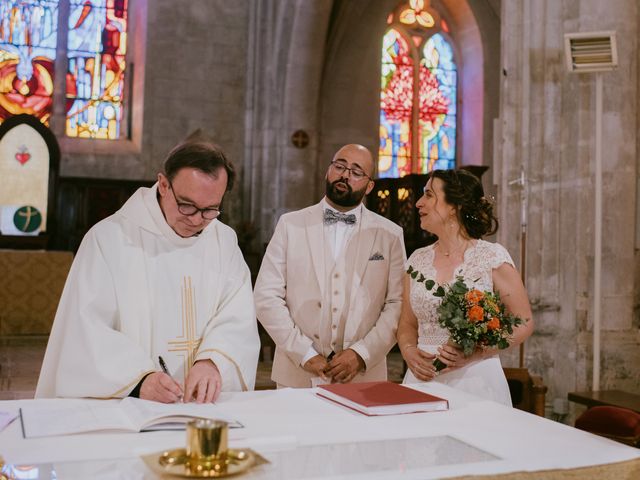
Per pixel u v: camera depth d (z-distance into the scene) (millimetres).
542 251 6320
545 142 6344
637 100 6102
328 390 2527
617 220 5980
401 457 1781
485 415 2299
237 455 1661
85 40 14633
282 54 14484
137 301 2641
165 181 2566
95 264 2617
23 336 10398
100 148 14500
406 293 3676
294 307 3871
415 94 15734
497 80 15461
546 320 6227
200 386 2395
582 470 1737
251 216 14750
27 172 13258
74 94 14539
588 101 6105
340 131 15008
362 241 3904
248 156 14898
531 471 1681
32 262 10500
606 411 3488
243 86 15094
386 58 15578
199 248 2803
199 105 14891
